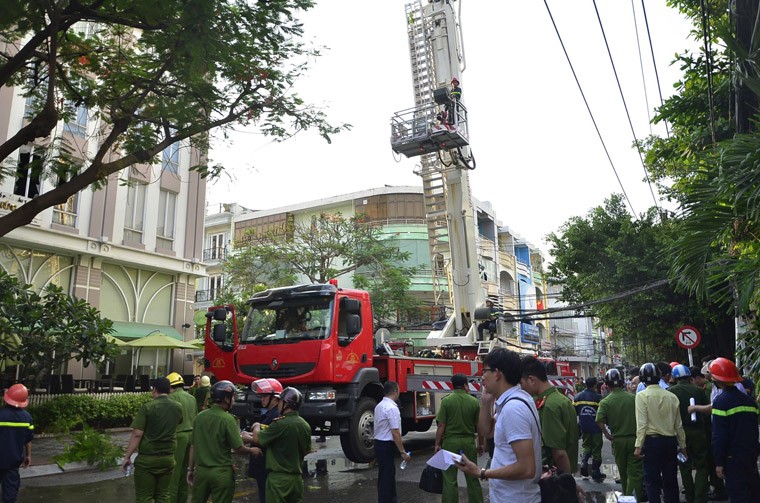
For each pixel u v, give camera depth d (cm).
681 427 643
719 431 562
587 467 973
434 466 345
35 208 907
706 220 602
